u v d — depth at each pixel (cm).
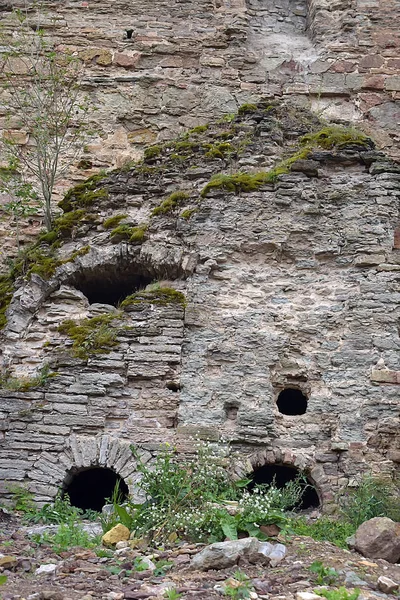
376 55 1956
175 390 1316
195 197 1462
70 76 1897
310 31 2041
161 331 1336
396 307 1368
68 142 1838
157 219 1453
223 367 1332
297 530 1066
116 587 799
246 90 1919
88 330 1355
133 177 1516
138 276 1472
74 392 1299
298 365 1342
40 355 1372
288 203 1434
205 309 1369
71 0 1975
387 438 1291
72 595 774
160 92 1900
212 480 1077
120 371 1317
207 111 1894
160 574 843
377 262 1398
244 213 1434
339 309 1376
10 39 1931
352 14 1992
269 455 1279
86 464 1259
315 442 1295
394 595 807
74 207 1520
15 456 1263
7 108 1864
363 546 941
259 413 1298
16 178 1770
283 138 1540
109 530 1004
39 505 1232
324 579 830
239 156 1505
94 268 1436
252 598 768
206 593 780
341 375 1334
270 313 1373
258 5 2094
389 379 1324
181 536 974
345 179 1457
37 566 869
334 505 1235
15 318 1395
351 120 1909
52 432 1277
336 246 1417
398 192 1447
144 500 1218
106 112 1877
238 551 862
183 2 1986
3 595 766
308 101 1919
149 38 1945
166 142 1675
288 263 1420
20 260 1514
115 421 1295
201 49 1947
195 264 1405
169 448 1261
